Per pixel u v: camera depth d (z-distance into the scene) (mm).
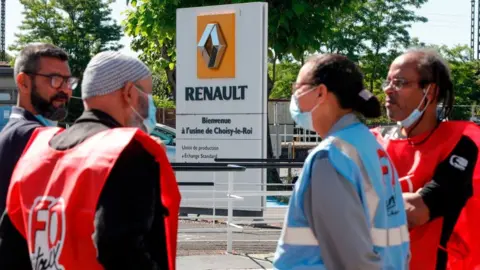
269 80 17734
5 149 3453
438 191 3463
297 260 2936
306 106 3082
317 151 2906
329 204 2803
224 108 11109
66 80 3822
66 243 2691
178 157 11414
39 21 42562
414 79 3639
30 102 3779
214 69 11109
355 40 33812
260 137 10906
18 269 2971
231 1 14562
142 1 14977
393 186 3111
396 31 34375
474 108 27500
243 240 9219
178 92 11438
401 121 3697
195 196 11203
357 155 2920
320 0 15047
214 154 11188
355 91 3051
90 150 2734
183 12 11336
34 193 2832
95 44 42625
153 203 2738
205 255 8367
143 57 19844
